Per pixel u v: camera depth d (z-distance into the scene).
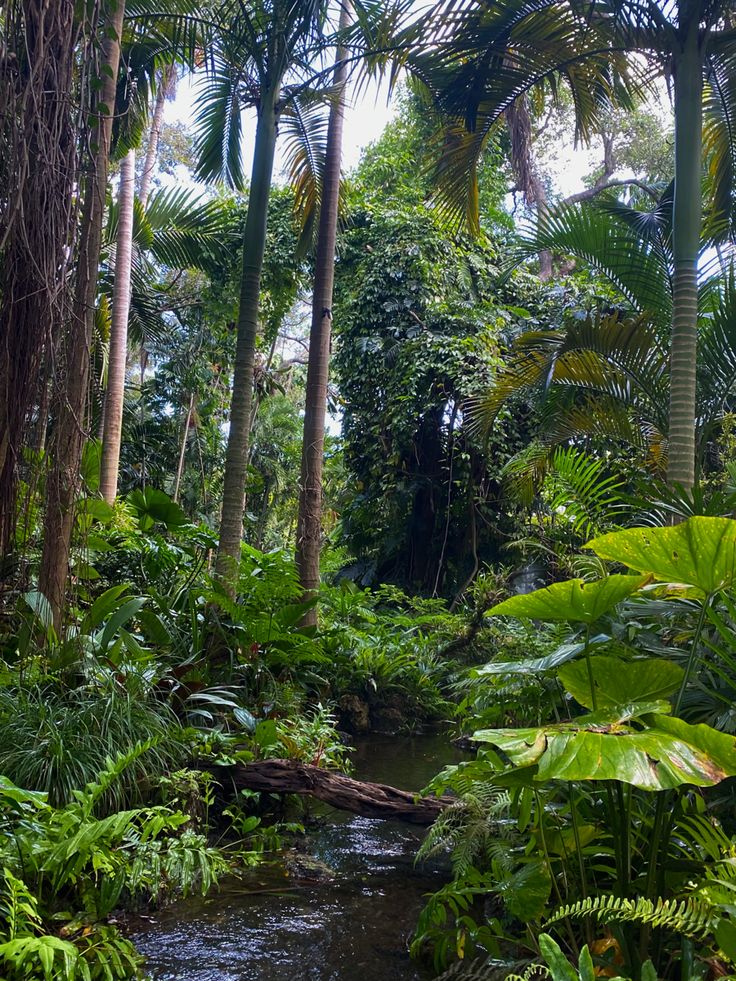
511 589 10.17
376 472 12.78
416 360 11.67
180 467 13.84
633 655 2.79
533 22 5.64
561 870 2.84
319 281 7.79
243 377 6.39
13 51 3.73
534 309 12.91
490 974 2.53
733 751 1.97
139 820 3.57
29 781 3.26
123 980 2.66
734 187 6.32
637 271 6.41
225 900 3.43
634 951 2.35
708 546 2.17
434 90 6.67
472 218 6.82
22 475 4.18
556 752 1.94
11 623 4.23
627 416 6.75
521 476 7.35
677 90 5.18
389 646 8.74
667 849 2.44
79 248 4.38
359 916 3.32
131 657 4.62
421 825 4.27
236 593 6.18
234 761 4.29
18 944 2.18
